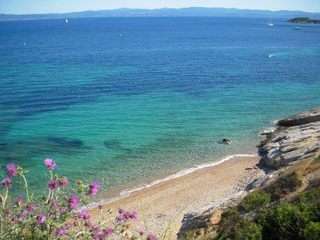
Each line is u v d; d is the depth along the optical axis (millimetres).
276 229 13469
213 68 90250
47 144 38906
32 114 50062
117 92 63688
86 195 7555
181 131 43688
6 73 83062
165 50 133250
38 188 27312
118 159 35531
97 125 45562
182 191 29141
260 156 36125
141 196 28312
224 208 21516
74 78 76875
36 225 6969
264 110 52719
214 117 49250
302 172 22156
